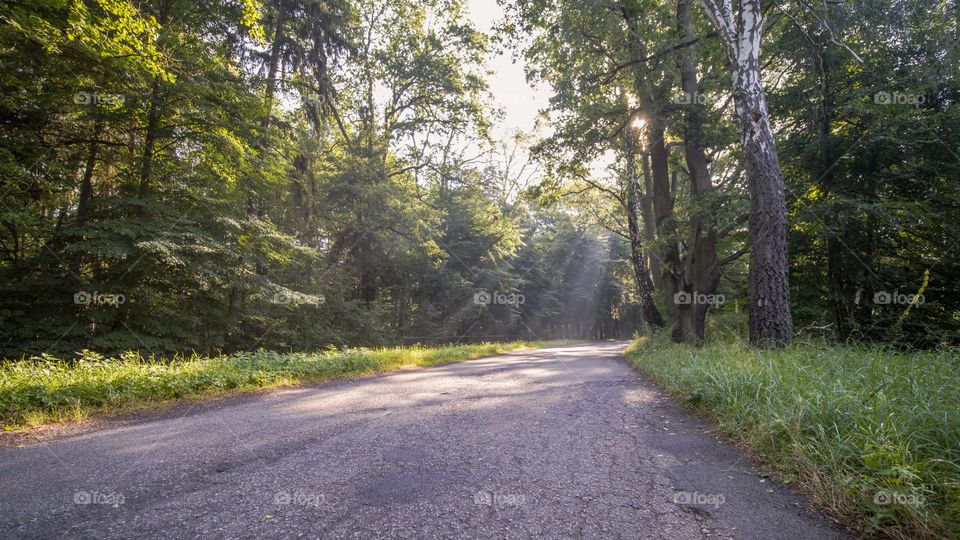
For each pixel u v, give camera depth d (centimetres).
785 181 1307
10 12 825
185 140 1289
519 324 4769
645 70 1446
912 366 426
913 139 1064
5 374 605
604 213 3011
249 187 1470
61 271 1120
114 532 231
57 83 1038
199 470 329
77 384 608
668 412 513
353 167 2328
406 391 719
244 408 589
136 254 1073
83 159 1221
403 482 296
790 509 250
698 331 1520
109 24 877
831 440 292
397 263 2858
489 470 319
